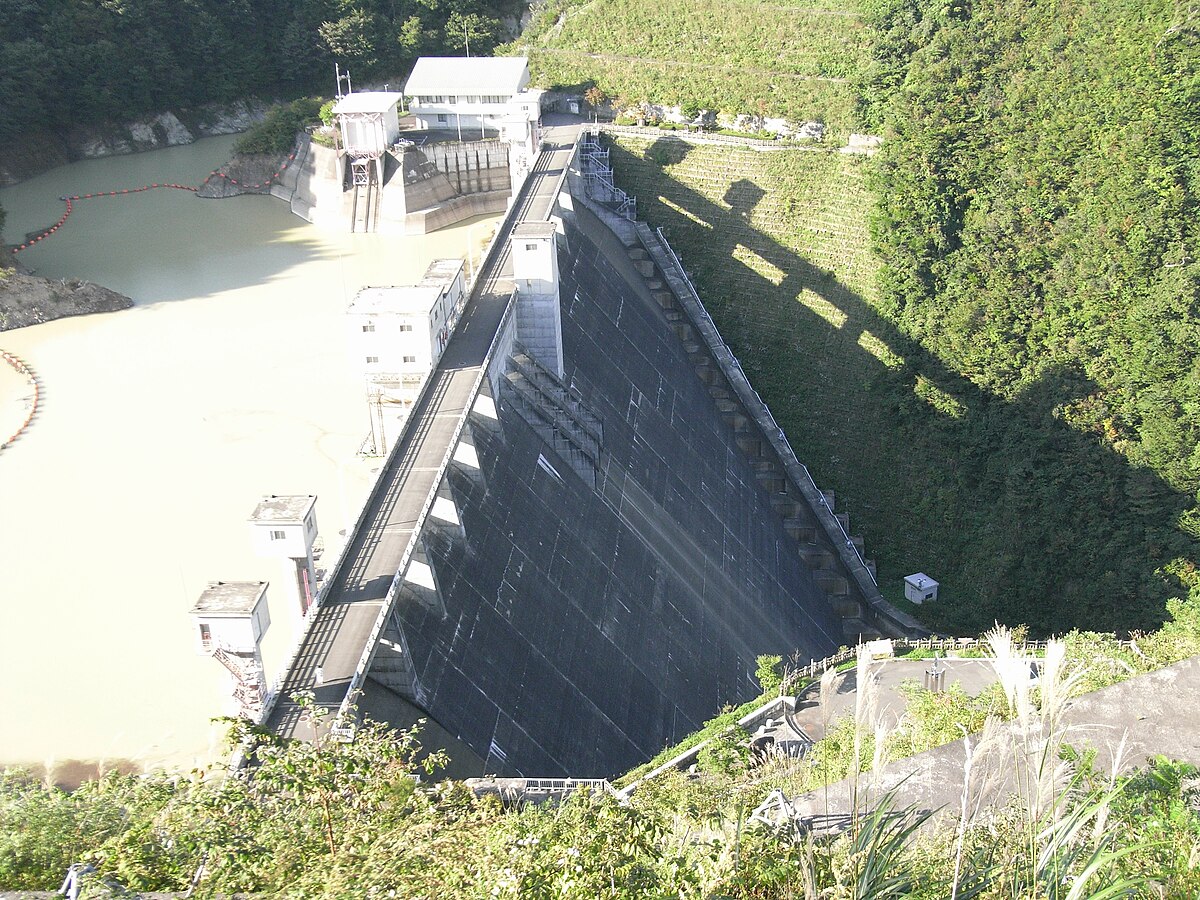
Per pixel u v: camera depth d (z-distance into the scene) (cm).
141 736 7088
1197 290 10712
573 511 8212
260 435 10625
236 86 19738
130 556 8862
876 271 12512
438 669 6006
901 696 5844
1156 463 10319
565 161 12975
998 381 11294
